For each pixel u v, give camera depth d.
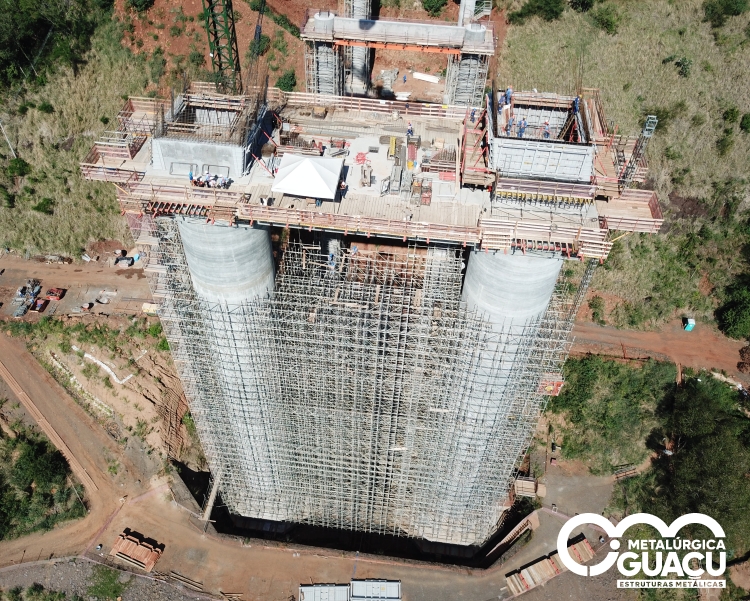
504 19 66.62
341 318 37.88
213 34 63.59
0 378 56.44
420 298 39.19
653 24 66.56
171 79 65.12
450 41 52.81
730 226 66.00
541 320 37.34
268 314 39.69
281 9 66.19
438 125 40.12
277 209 32.53
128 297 61.41
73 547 48.84
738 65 65.75
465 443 44.12
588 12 66.69
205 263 36.09
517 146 32.28
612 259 65.62
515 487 53.16
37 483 51.19
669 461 56.09
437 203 34.66
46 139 64.19
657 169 65.88
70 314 59.62
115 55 65.62
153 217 36.38
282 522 53.66
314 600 46.19
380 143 38.62
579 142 33.00
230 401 45.12
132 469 52.56
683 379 61.56
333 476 49.28
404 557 50.66
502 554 49.56
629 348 63.41
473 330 37.16
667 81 65.62
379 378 42.66
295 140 37.84
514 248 32.31
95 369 56.59
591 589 48.97
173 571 47.72
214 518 51.69
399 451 47.84
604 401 59.75
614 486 55.66
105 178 34.50
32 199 64.62
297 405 44.81
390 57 66.69
